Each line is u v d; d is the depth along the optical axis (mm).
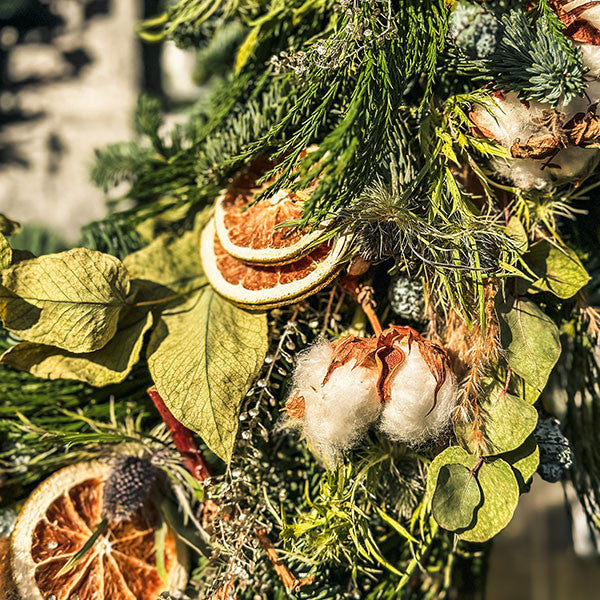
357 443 502
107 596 529
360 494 521
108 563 534
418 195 509
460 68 514
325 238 490
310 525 503
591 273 571
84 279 513
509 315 511
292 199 517
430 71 494
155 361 517
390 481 529
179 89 1239
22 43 1195
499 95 497
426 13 503
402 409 480
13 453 566
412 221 486
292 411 496
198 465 530
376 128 478
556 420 539
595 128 488
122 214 627
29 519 529
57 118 1145
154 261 557
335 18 535
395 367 481
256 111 550
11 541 524
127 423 555
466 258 495
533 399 502
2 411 566
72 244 679
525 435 494
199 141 580
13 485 570
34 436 559
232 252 522
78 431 566
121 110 1149
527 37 492
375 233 495
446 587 573
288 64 522
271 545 518
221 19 618
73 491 543
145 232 619
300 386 497
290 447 552
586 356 557
